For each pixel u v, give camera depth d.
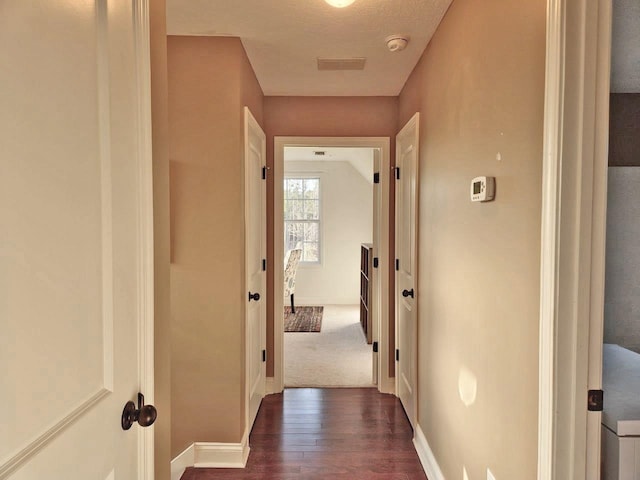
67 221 0.67
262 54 2.39
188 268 2.21
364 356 4.05
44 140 0.62
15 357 0.56
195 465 2.21
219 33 2.14
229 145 2.20
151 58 1.09
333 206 6.62
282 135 3.13
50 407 0.63
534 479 1.09
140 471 0.94
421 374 2.37
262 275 3.00
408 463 2.24
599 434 1.00
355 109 3.13
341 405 2.97
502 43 1.30
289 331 5.00
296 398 3.09
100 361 0.77
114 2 0.83
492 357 1.37
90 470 0.73
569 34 0.95
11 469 0.54
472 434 1.55
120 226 0.85
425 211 2.31
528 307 1.13
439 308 2.01
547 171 1.00
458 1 1.73
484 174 1.44
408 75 2.72
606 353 1.52
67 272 0.67
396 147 3.10
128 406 0.87
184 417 2.23
